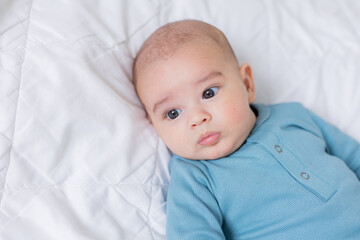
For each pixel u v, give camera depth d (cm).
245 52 118
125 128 90
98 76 90
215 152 89
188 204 86
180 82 87
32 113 81
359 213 84
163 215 90
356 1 130
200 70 87
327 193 84
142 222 87
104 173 86
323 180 87
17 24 86
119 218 85
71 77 86
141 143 92
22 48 85
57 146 82
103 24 97
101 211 83
